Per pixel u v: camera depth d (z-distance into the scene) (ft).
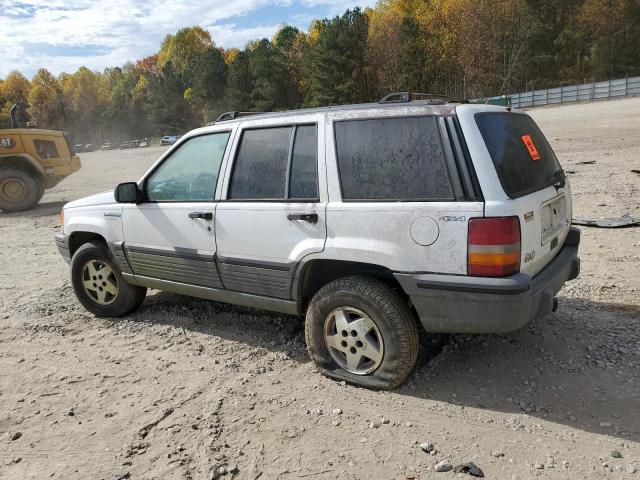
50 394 12.20
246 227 12.71
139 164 96.73
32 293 20.20
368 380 11.43
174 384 12.31
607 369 11.78
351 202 11.21
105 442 10.25
